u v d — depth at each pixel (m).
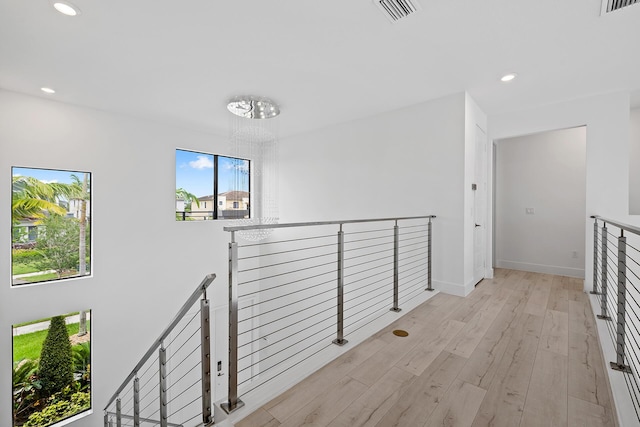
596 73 2.79
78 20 1.96
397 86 3.10
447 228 3.36
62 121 3.42
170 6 1.84
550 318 2.58
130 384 3.90
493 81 2.97
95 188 3.66
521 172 4.71
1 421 3.03
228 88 3.11
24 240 3.26
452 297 3.18
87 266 3.67
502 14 1.95
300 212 4.98
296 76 2.86
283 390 1.58
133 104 3.54
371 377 1.71
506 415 1.39
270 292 5.48
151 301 4.15
